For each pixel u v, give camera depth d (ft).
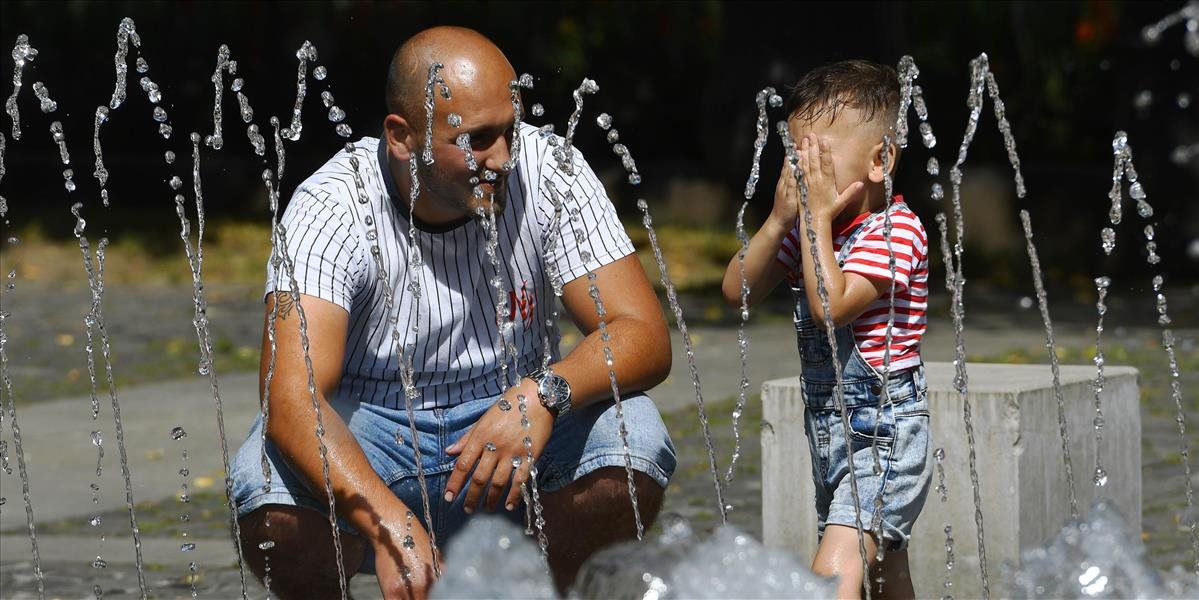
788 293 119.65
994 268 131.54
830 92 30.04
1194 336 95.55
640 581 19.47
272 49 174.60
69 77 177.58
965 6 158.30
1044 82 156.46
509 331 30.30
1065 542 22.47
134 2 174.19
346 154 30.25
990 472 35.88
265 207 162.81
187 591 40.14
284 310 28.12
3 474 57.98
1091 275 128.67
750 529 46.06
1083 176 134.92
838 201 29.43
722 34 142.92
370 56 172.55
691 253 138.31
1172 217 125.59
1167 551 42.19
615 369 28.66
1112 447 40.29
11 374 84.74
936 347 92.38
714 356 90.07
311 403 27.27
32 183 164.45
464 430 29.81
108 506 52.47
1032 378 38.27
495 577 19.69
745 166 144.05
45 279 131.03
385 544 26.45
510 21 173.06
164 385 80.94
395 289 29.48
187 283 130.41
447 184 28.17
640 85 175.01
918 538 36.70
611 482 28.71
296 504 27.81
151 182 165.07
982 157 158.71
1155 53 123.34
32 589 40.42
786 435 38.37
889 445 29.63
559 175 30.27
